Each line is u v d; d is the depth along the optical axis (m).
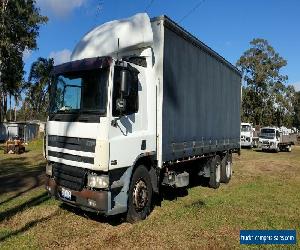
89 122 6.59
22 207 8.27
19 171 14.64
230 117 13.79
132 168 7.11
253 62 60.53
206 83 11.02
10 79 41.44
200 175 11.55
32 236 6.39
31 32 40.44
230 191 11.36
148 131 7.70
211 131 11.52
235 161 22.38
